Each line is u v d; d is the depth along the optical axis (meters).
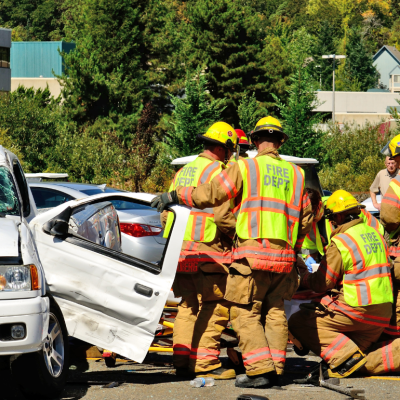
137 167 42.72
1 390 9.11
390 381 9.63
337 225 10.15
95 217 11.55
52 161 47.34
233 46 84.06
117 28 80.94
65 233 9.48
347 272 9.76
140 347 9.22
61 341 8.91
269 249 9.23
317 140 52.91
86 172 46.47
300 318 10.00
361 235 9.83
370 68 196.12
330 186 48.91
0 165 10.31
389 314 9.94
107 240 11.82
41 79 94.38
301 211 9.70
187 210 9.41
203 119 56.03
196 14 85.81
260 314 9.48
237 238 9.47
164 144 55.78
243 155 13.77
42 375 8.21
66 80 74.44
